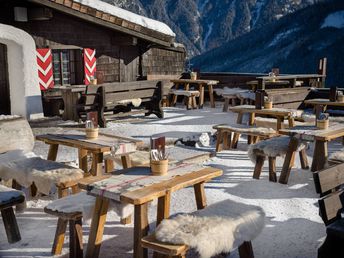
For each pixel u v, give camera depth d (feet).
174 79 44.70
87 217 11.64
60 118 35.29
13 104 35.04
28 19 35.53
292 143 18.54
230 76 46.75
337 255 9.89
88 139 17.15
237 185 18.58
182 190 18.03
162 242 9.78
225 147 25.14
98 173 16.35
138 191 10.83
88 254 11.69
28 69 34.78
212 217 10.85
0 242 13.33
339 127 19.86
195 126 31.78
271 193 17.54
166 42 43.96
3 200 12.48
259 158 19.30
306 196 17.16
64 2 35.04
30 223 14.76
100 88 30.73
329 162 16.51
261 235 13.57
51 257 12.32
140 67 46.75
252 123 26.50
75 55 40.27
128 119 35.14
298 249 12.64
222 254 11.90
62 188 14.56
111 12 42.63
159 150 12.39
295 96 33.17
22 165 15.72
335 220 10.60
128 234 13.79
